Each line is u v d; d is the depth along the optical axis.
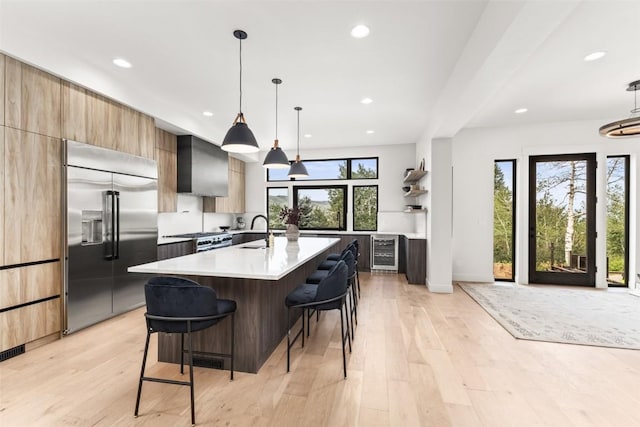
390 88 3.69
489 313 3.66
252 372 2.27
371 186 6.88
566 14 1.81
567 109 4.48
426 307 3.92
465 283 5.34
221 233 5.82
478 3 2.20
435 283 4.74
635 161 4.89
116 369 2.32
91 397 1.96
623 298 4.36
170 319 1.79
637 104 4.26
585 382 2.17
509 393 2.03
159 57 2.96
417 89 3.72
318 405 1.89
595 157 5.08
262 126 5.28
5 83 2.47
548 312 3.70
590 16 2.33
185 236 5.14
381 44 2.73
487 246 5.43
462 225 5.50
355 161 6.94
